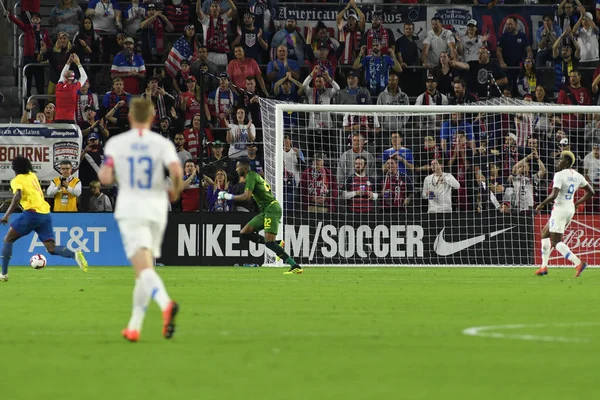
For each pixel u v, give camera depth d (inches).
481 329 1364.4
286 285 2381.9
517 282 2549.2
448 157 3718.0
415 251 3614.7
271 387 881.5
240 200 2915.8
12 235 2647.6
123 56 4018.2
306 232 3609.7
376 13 4271.7
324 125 3944.4
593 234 3592.5
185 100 3895.2
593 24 4318.4
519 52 4298.7
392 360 1056.8
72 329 1368.1
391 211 3624.5
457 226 3609.7
